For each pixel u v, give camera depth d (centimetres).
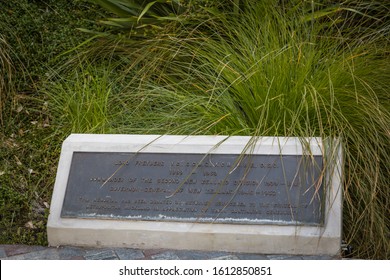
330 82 251
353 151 252
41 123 292
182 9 306
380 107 256
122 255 230
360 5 309
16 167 275
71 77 304
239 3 306
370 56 277
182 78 297
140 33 312
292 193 230
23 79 306
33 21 315
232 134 248
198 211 233
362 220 245
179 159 239
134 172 240
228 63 277
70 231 238
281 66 265
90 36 315
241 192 232
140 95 285
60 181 244
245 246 229
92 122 280
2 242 248
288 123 254
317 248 226
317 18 292
